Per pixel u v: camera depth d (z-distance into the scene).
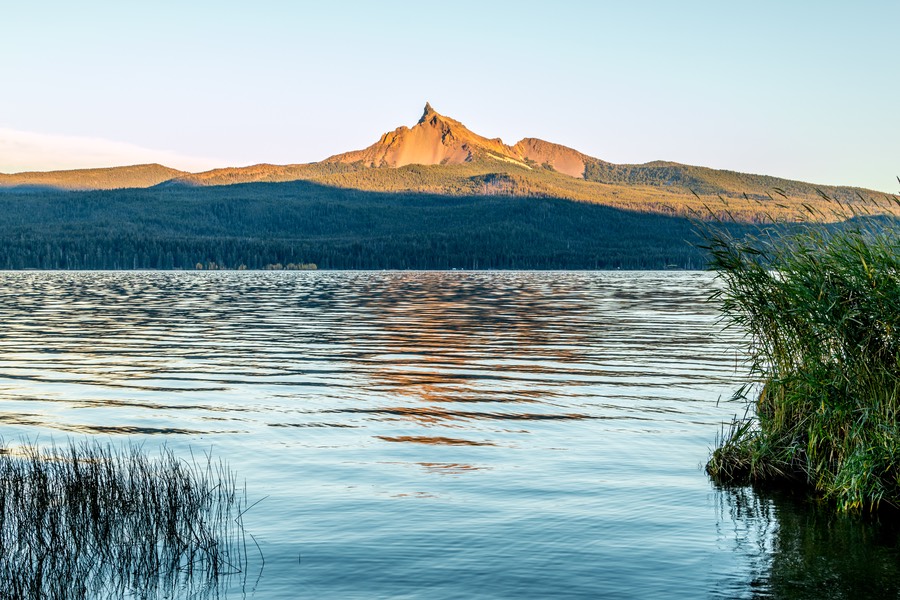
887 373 10.70
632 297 65.44
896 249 11.15
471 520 10.02
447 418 16.09
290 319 42.53
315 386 20.09
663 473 12.12
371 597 7.88
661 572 8.48
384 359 25.25
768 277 11.95
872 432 10.73
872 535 9.54
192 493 10.44
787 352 12.01
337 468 12.38
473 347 28.39
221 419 16.06
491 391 19.23
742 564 8.70
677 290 80.94
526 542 9.30
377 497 10.92
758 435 12.41
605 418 16.05
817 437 11.47
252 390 19.52
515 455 13.19
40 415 16.50
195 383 20.64
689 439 14.27
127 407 17.38
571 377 21.31
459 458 12.99
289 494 11.03
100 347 28.86
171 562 8.57
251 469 12.32
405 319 42.16
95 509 9.52
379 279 131.88
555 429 15.08
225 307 53.50
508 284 104.19
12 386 20.20
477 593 7.98
